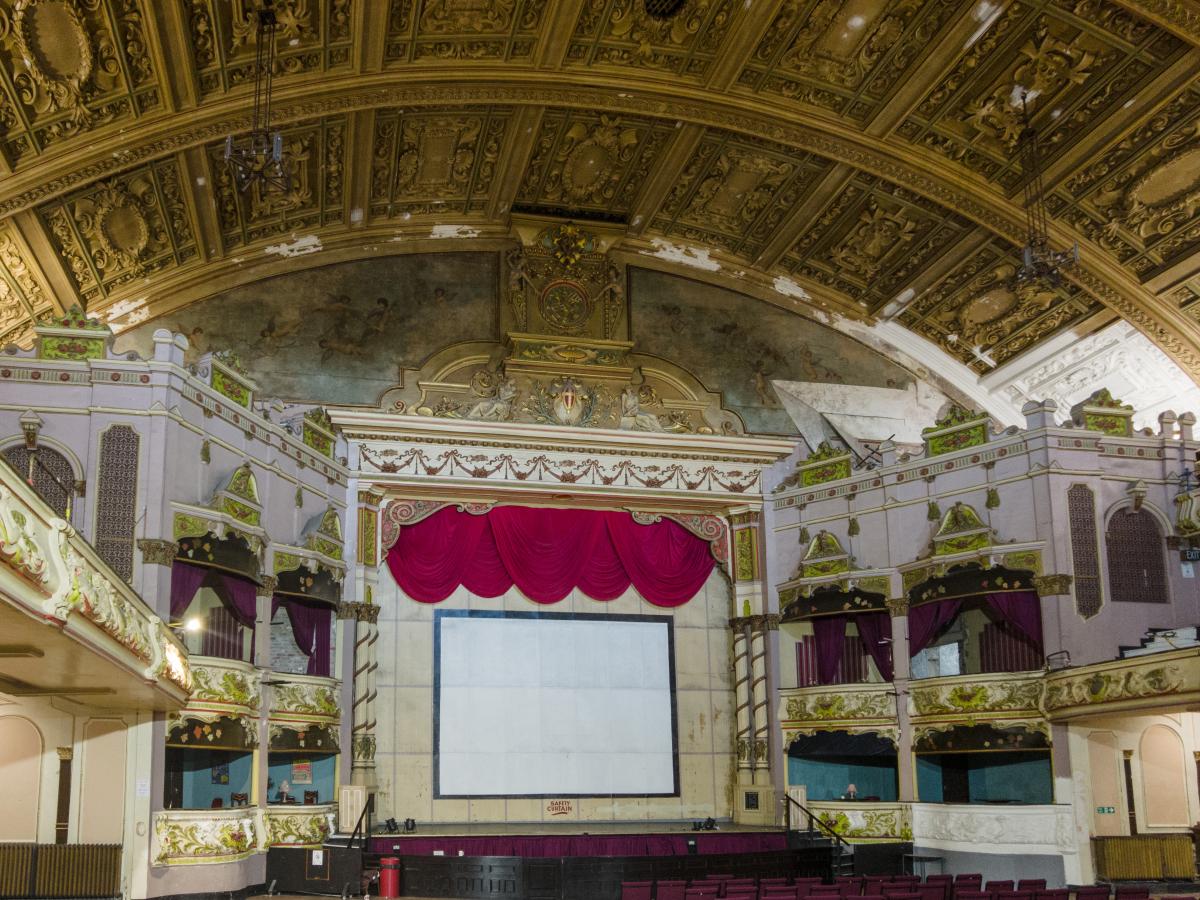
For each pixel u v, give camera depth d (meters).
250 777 21.23
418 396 26.81
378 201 26.47
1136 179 24.11
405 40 22.06
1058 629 22.73
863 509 26.44
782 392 29.12
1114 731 22.52
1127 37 21.47
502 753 26.78
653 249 29.16
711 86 23.94
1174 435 28.19
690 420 28.31
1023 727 22.77
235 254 25.88
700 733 28.08
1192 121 22.72
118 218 23.11
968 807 23.03
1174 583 23.84
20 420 19.06
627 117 25.14
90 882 18.03
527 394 27.28
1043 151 24.20
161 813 18.81
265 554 22.09
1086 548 23.34
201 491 20.45
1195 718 23.08
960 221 26.55
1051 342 28.41
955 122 24.17
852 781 26.94
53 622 11.77
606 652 27.95
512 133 25.23
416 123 24.56
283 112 22.62
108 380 19.59
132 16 19.31
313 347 26.45
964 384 30.06
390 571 26.92
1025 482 23.83
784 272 29.50
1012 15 21.55
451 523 27.09
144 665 15.77
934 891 18.00
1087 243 25.70
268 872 21.08
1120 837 21.78
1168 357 27.44
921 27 22.11
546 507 27.67
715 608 28.86
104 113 20.73
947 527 24.58
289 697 22.44
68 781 18.77
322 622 24.34
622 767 27.41
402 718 26.31
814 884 18.42
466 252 28.03
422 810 25.98
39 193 21.27
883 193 26.44
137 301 25.17
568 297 28.16
